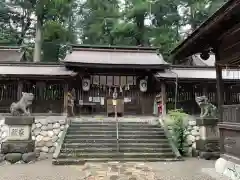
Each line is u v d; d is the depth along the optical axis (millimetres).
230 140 8141
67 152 11188
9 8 31859
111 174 8297
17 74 15375
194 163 10406
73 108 18031
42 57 32500
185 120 13500
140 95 19328
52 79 16016
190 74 17375
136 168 9273
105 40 33500
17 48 23547
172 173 8500
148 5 29734
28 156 10578
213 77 16469
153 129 13844
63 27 30266
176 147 11938
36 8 26672
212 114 12266
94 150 11367
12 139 10797
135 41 31578
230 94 16922
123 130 13648
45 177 8000
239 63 8711
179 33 33094
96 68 18656
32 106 16203
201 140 11945
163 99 16422
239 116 7465
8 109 15930
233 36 7961
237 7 6023
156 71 18000
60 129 13773
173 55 10352
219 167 8547
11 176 8164
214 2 27969
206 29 7414
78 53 19422
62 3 26422
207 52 10008
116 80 19375
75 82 18766
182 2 31703
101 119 15516
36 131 13547
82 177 7945
